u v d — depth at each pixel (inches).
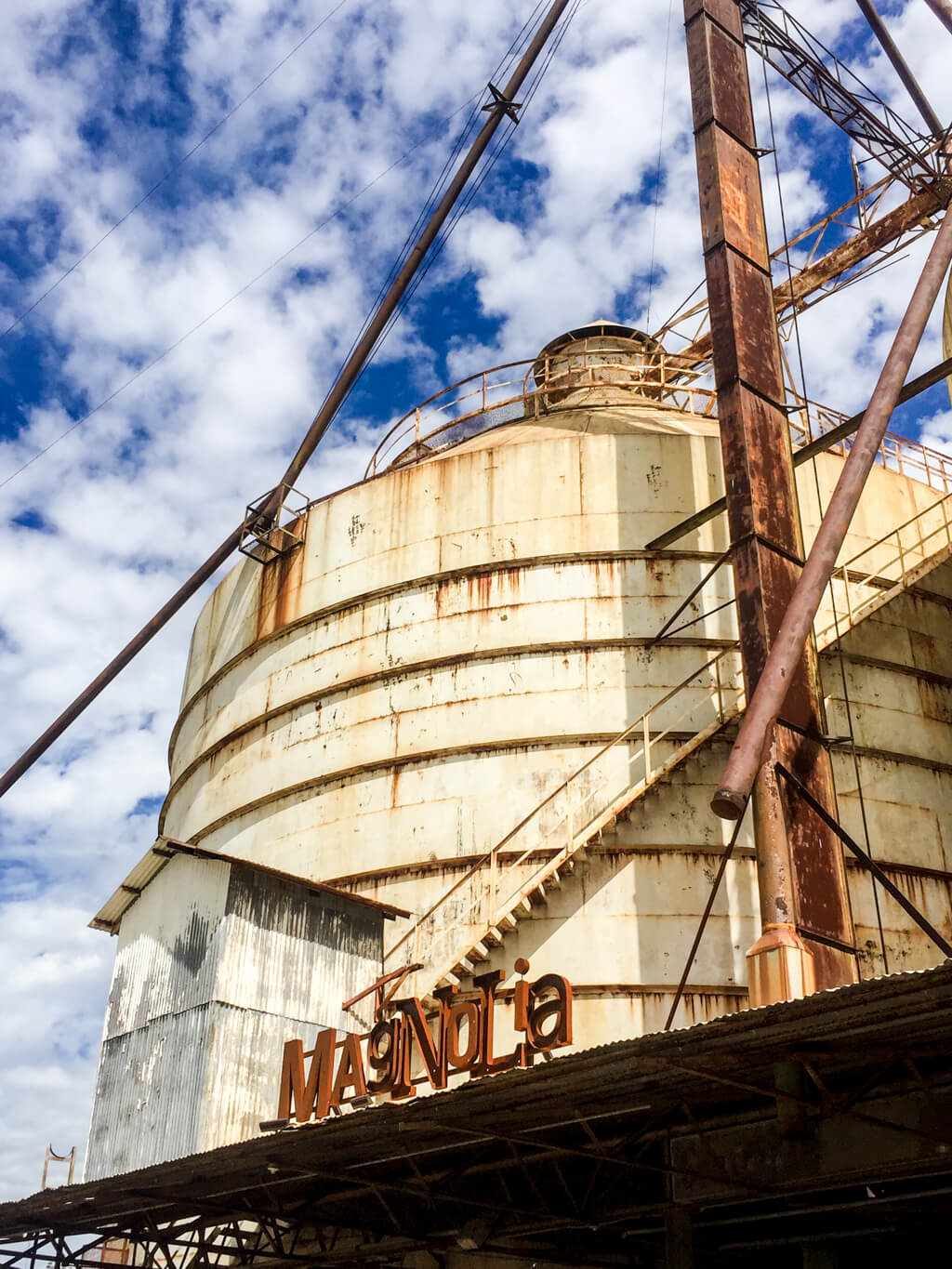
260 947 989.2
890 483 1320.1
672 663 1151.0
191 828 1379.2
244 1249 909.2
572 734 1135.6
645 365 1555.1
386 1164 732.0
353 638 1272.1
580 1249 765.3
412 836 1145.4
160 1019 993.5
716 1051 512.4
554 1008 651.5
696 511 1211.9
